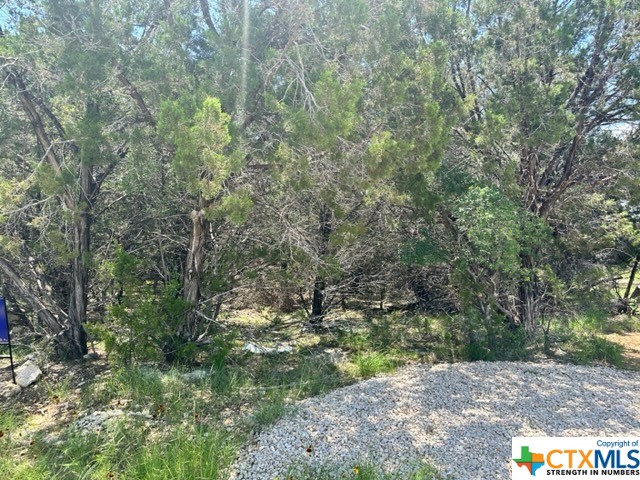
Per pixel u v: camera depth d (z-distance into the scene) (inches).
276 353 357.7
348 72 303.1
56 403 274.5
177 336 313.7
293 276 360.8
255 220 357.1
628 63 346.0
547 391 264.1
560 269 443.8
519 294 410.6
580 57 356.2
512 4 365.4
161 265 391.5
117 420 229.6
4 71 309.0
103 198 386.3
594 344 368.2
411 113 310.5
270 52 285.9
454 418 227.6
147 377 275.9
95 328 296.8
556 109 339.3
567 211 433.4
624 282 633.0
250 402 258.4
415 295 500.4
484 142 339.0
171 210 377.4
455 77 394.3
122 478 183.3
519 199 385.4
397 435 209.3
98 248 386.6
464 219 332.5
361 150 284.8
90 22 283.1
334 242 310.5
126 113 324.2
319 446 200.2
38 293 375.2
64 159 326.3
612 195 402.0
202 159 238.8
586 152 387.5
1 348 370.6
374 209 386.9
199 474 179.9
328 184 295.0
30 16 300.0
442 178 359.3
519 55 354.6
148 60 299.1
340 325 435.5
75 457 201.3
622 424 224.1
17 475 187.0
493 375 289.4
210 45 305.1
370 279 467.8
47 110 337.4
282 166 287.7
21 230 363.9
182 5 316.5
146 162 323.9
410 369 312.0
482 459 191.5
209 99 237.9
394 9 313.9
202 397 263.0
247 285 368.2
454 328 386.9
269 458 192.4
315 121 259.1
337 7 288.8
